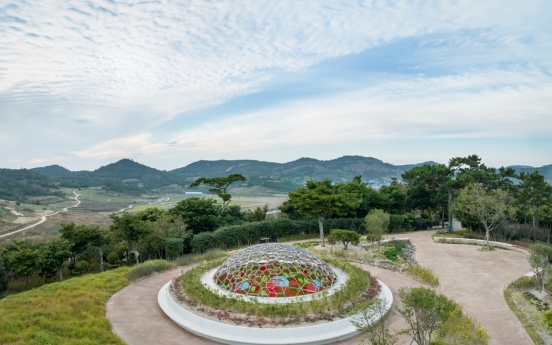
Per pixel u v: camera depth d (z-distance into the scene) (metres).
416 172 55.41
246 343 15.07
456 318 16.52
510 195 46.91
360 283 19.91
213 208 49.19
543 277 23.22
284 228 44.78
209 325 16.12
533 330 17.08
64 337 15.02
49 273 33.69
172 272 27.52
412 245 39.50
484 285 24.09
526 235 42.50
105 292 21.70
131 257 39.69
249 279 19.28
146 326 17.09
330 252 33.22
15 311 17.50
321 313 16.69
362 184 55.91
